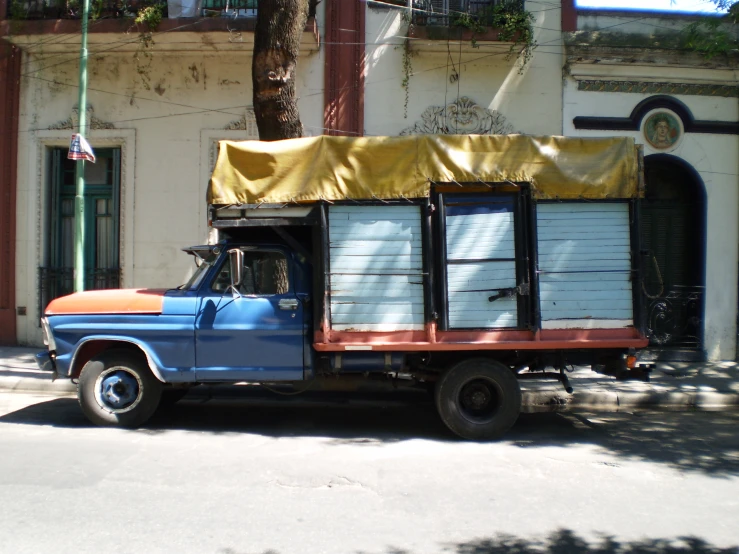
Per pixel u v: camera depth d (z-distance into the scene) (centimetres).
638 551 387
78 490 472
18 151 1145
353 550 383
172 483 492
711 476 532
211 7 1134
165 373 643
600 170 629
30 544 384
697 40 971
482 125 1120
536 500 470
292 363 642
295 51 805
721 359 1116
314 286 629
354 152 626
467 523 426
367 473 526
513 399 640
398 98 1120
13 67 1140
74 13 1100
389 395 832
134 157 1123
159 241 1123
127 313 643
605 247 634
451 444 628
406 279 629
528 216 632
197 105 1120
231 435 648
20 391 857
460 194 632
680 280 1145
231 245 664
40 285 1139
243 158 632
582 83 1113
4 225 1142
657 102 1111
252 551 380
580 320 631
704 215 1113
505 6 1091
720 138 1116
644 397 834
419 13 1111
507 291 627
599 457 588
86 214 1165
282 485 493
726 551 388
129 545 384
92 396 654
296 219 629
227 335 639
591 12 1117
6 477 498
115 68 1123
